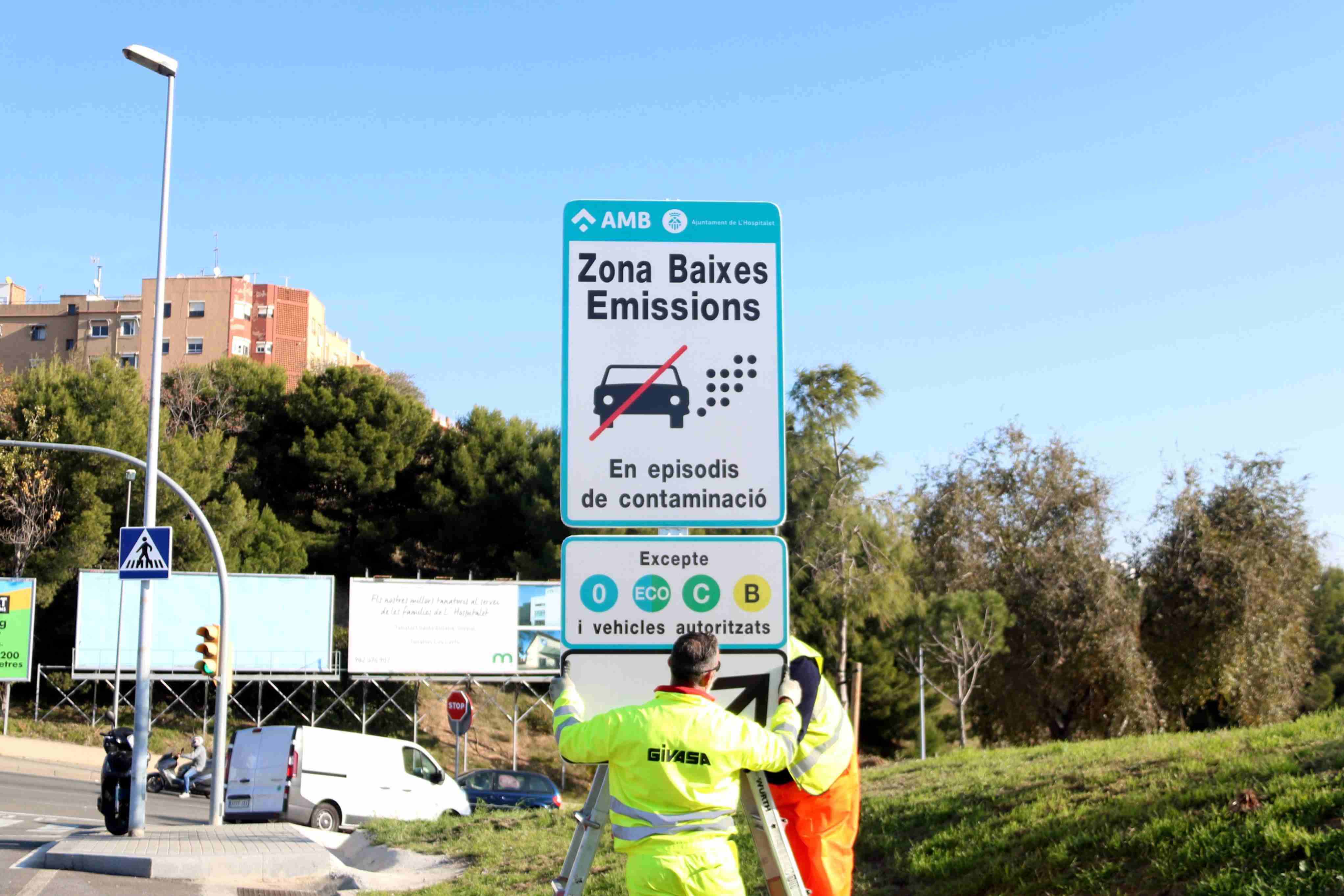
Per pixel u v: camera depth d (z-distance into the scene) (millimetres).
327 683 40312
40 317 78750
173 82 16125
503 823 13922
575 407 5086
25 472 41219
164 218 15836
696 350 5148
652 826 4375
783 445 5125
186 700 42219
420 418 55188
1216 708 38625
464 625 40000
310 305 79875
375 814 20141
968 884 7156
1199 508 34406
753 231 5219
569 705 4801
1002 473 35688
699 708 4477
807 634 31516
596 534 5305
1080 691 34062
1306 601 34938
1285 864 5699
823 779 5176
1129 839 6641
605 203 5184
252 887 11430
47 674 41312
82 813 20328
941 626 32719
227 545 44750
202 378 57062
